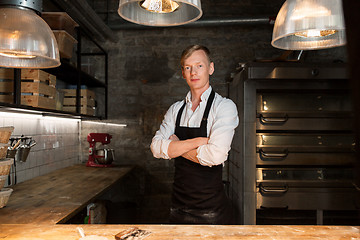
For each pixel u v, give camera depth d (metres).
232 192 3.55
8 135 1.71
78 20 3.43
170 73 4.03
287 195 2.88
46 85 2.38
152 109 4.03
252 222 2.88
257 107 2.92
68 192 2.26
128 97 4.05
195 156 1.58
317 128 2.91
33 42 1.16
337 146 2.90
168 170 3.98
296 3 1.16
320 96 2.93
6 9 1.16
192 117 1.69
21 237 1.05
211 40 4.01
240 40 3.99
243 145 2.92
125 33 4.09
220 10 4.09
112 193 3.97
